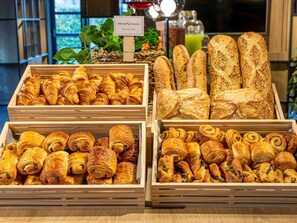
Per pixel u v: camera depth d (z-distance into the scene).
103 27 2.22
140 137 1.35
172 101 1.51
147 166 1.46
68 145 1.31
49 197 1.17
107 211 1.18
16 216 1.17
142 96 1.55
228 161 1.28
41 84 1.66
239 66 1.77
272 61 5.10
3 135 1.38
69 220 1.14
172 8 2.00
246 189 1.17
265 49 1.78
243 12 5.02
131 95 1.53
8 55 5.93
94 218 1.15
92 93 1.54
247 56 1.76
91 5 3.62
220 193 1.18
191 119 1.51
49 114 1.49
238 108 1.55
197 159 1.29
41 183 1.20
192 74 1.72
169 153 1.26
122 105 1.48
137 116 1.48
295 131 1.38
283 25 5.03
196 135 1.39
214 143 1.31
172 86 1.72
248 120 1.43
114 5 3.65
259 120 1.43
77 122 1.42
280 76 5.13
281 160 1.27
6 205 1.19
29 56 6.35
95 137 1.43
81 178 1.25
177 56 1.80
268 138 1.35
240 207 1.20
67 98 1.53
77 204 1.18
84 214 1.17
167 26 2.04
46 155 1.27
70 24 6.99
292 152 1.33
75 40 7.02
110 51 2.05
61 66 1.79
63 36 7.04
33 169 1.21
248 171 1.24
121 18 1.81
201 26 2.46
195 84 1.69
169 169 1.21
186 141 1.37
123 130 1.33
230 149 1.33
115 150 1.29
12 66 6.02
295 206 1.19
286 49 5.06
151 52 1.85
